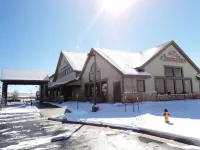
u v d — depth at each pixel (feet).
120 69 63.77
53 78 136.05
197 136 21.39
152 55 74.33
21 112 61.62
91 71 84.99
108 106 57.41
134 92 63.57
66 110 59.00
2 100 93.86
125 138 24.13
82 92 92.43
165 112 31.71
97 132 28.48
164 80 76.59
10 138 26.20
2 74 113.19
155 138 23.73
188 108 47.21
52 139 24.91
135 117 37.70
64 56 116.67
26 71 122.42
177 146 20.13
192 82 86.07
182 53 84.48
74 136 26.37
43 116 50.75
